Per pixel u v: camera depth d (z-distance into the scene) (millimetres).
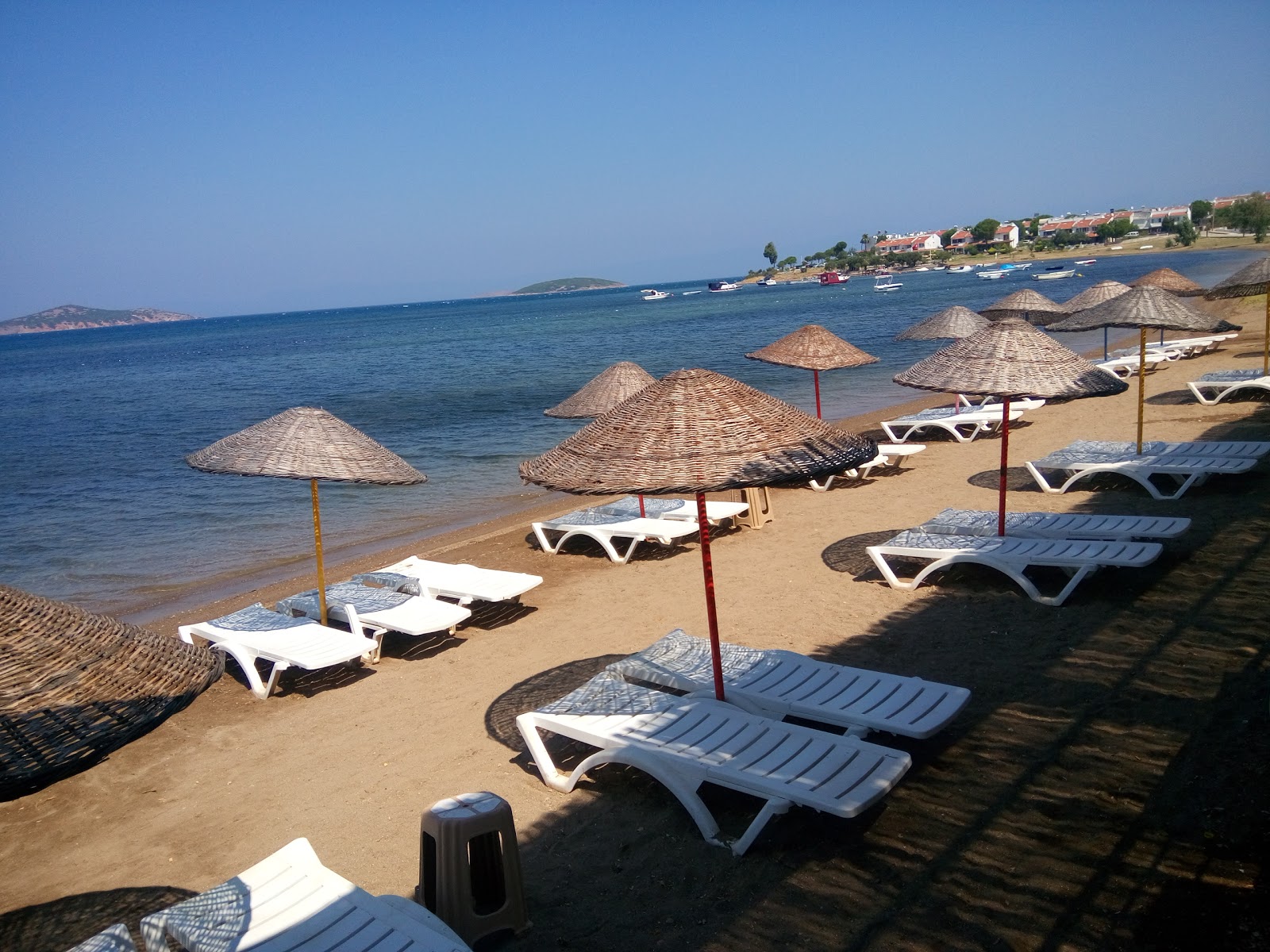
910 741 4855
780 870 3859
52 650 2740
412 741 5586
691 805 4133
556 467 4527
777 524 10070
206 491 16453
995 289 75188
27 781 2256
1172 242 132000
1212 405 14500
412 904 3361
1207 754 4379
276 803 4965
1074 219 191000
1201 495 9211
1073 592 6844
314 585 9977
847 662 6012
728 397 4555
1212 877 3484
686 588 8133
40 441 24828
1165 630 5945
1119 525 7547
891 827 4098
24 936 3986
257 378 43750
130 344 120062
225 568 11250
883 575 7566
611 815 4473
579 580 8773
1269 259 14031
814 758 4141
